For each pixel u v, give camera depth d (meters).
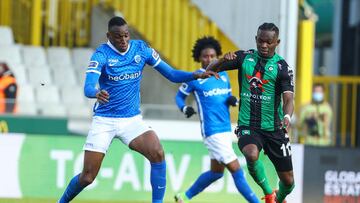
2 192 32.94
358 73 50.38
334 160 34.41
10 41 43.88
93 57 25.38
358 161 34.53
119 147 33.41
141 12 42.00
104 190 33.28
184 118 37.59
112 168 33.34
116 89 25.83
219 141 30.66
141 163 33.47
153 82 42.06
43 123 37.19
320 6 58.06
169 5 41.59
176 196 31.81
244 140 26.44
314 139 39.47
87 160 26.20
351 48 51.59
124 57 25.61
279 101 26.39
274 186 33.66
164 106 37.88
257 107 26.33
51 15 45.00
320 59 58.06
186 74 26.11
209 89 30.78
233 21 37.66
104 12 44.62
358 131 42.22
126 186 33.44
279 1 34.16
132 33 42.12
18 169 33.06
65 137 33.31
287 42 33.47
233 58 26.00
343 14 52.16
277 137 26.48
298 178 34.16
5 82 39.69
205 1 39.03
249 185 33.59
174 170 33.69
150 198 33.47
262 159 33.59
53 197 33.19
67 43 45.09
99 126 26.17
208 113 30.81
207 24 40.66
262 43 25.67
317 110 39.62
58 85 42.91
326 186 34.31
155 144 26.27
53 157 33.28
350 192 34.53
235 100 30.89
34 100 41.72
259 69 26.05
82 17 45.06
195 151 33.84
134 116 26.36
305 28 38.94
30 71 42.94
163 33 41.72
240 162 34.00
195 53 31.62
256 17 36.06
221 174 31.55
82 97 42.56
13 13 44.88
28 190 33.09
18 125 36.97
